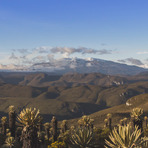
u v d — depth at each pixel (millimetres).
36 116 16375
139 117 19344
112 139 8484
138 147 7953
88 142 10984
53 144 28969
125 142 8172
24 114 16359
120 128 8531
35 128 16359
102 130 34469
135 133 8297
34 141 16234
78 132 11266
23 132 16281
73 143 11195
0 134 44438
